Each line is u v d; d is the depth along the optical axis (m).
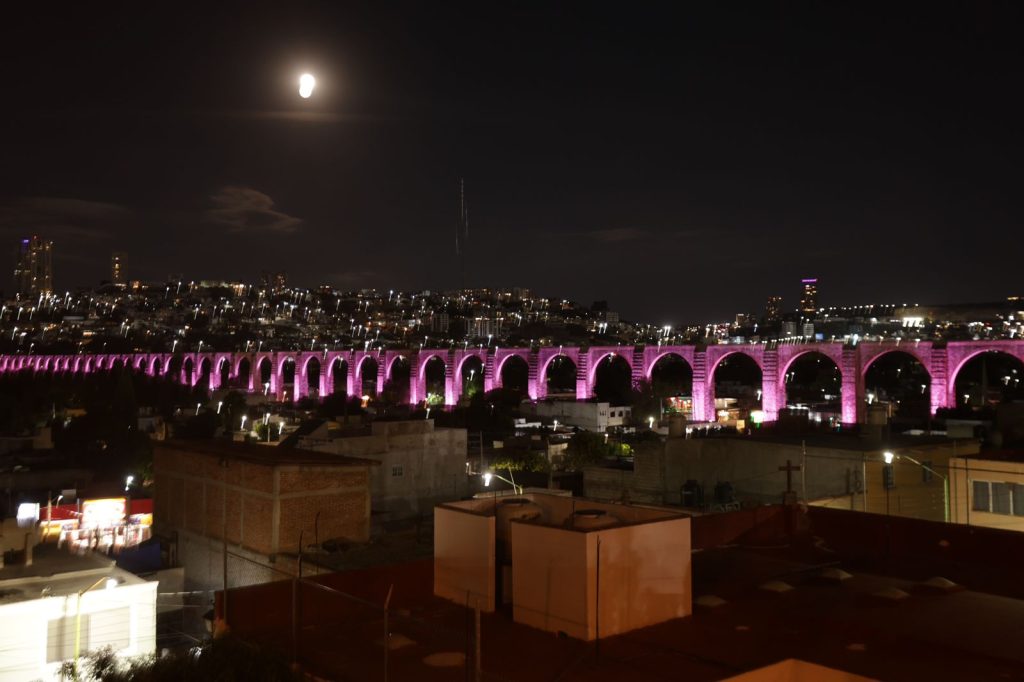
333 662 13.76
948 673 12.34
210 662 13.78
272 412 133.25
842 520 22.19
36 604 22.11
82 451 91.88
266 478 29.27
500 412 131.88
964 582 17.91
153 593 23.95
